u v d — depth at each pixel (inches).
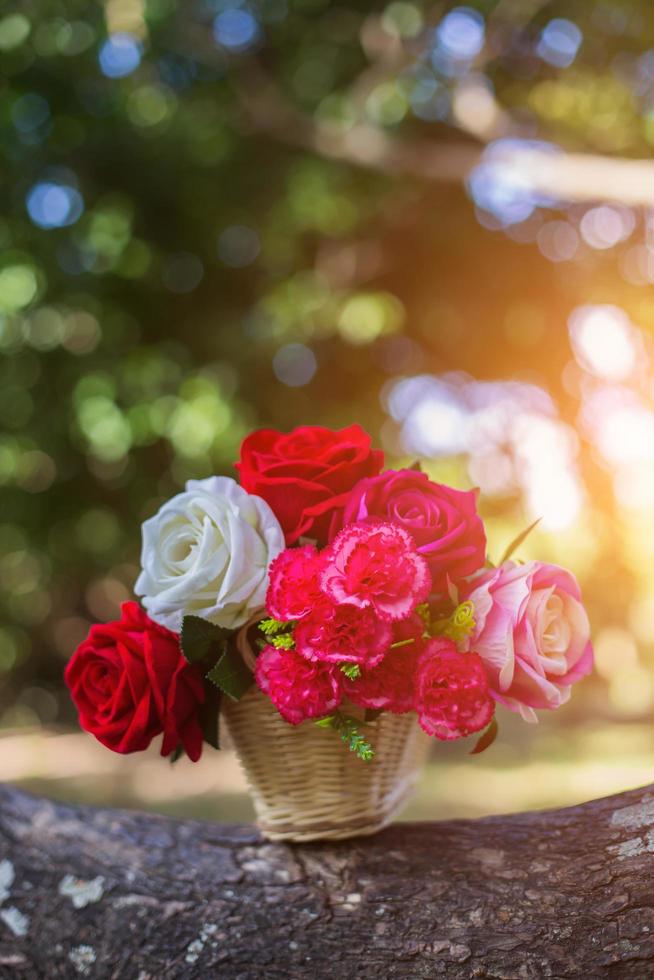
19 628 262.4
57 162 209.2
